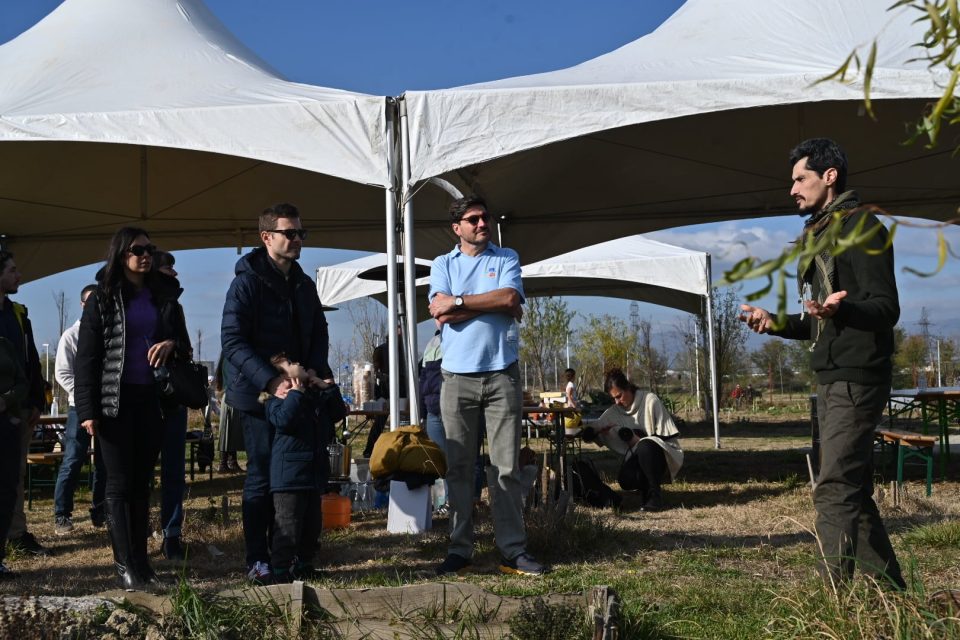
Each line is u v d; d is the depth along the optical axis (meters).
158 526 5.89
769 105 6.60
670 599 3.61
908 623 2.52
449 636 2.92
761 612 3.24
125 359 4.18
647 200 11.23
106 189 10.37
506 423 4.39
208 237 12.33
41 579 4.55
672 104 6.65
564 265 15.78
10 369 4.41
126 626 2.71
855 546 3.07
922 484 8.04
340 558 4.93
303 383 3.98
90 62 8.04
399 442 5.19
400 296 7.71
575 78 7.18
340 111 6.60
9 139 6.79
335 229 12.55
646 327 26.56
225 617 2.89
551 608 2.92
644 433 7.23
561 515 5.11
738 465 10.18
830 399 3.13
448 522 6.17
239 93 7.32
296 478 4.00
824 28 7.41
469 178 9.30
